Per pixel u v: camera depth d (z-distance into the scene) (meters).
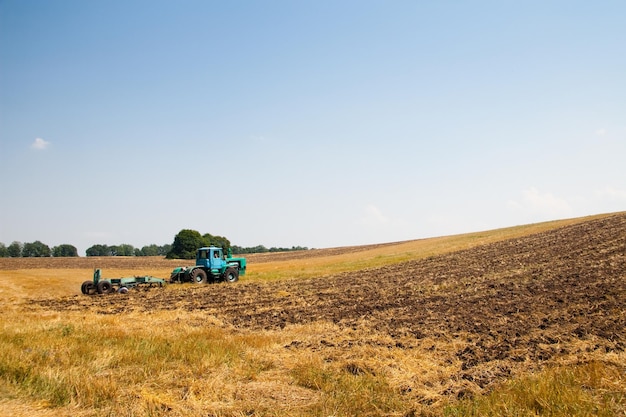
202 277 30.19
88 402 7.09
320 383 8.33
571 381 7.81
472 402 7.32
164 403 7.20
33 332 11.77
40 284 30.86
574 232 42.59
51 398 7.12
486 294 19.22
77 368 8.60
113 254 118.44
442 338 12.09
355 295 21.92
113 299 23.23
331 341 12.07
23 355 9.13
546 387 7.37
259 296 23.08
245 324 15.53
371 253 59.22
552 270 24.03
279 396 7.77
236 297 22.92
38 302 22.69
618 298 15.49
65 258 82.56
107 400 7.23
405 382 8.59
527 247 37.19
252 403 7.40
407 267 34.41
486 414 6.66
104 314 17.98
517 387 7.70
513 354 10.31
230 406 7.28
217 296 23.53
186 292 25.55
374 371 9.20
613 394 7.11
